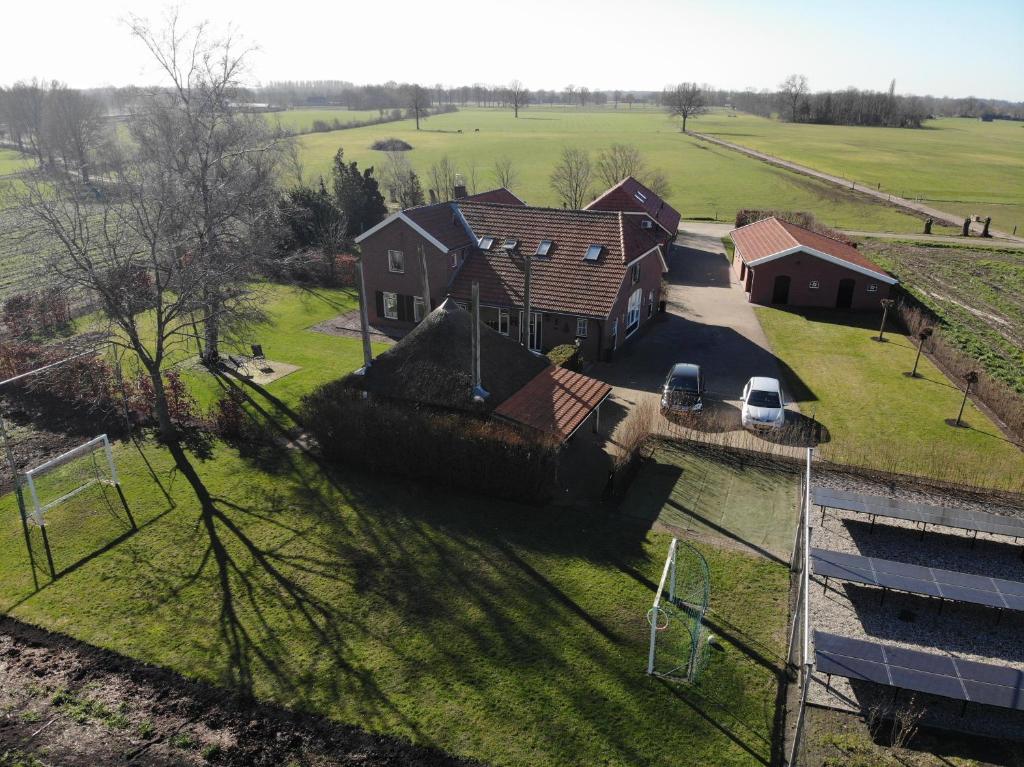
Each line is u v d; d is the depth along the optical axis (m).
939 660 15.15
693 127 193.75
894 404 30.33
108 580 19.41
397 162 87.19
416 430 23.34
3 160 107.88
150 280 37.12
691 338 38.91
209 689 15.70
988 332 39.75
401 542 20.83
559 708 15.01
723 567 19.70
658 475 24.73
